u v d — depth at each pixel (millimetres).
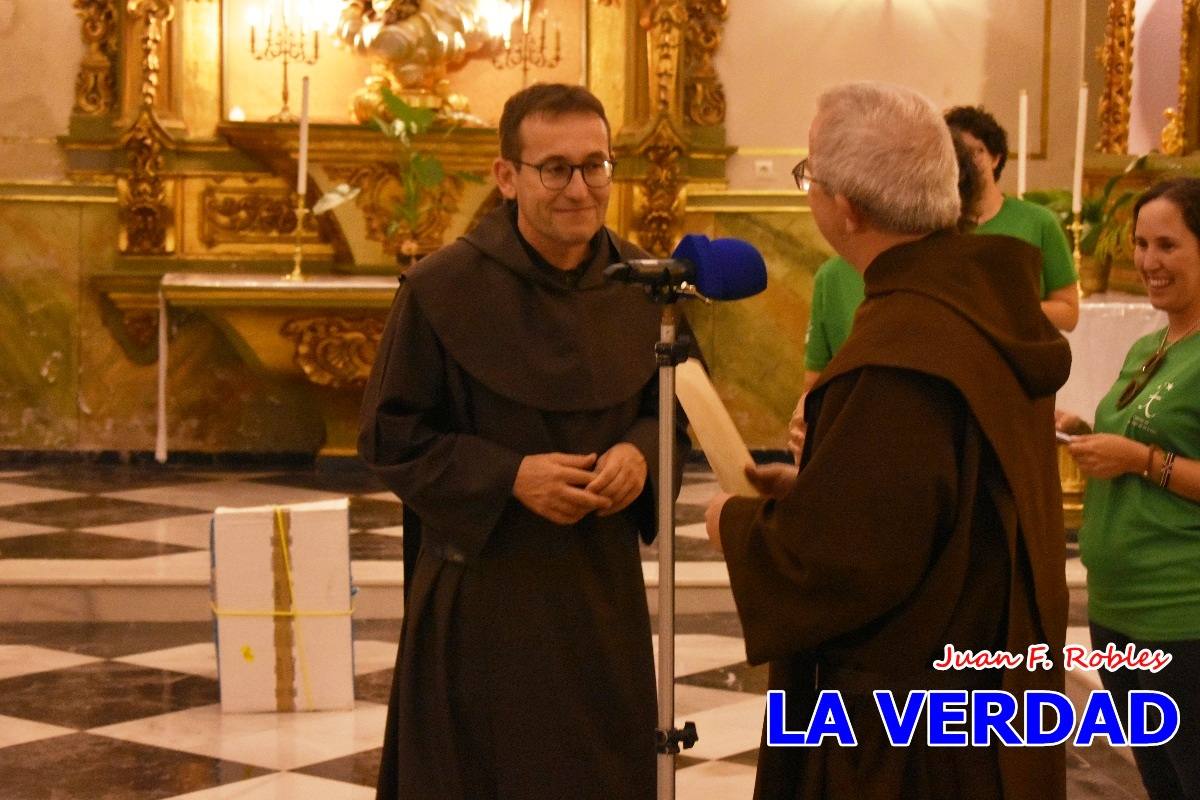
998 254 2049
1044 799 2035
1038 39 8508
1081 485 6234
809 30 8484
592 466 2633
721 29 8453
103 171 8250
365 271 8289
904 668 1997
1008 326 2020
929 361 1928
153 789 3824
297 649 4488
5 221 8227
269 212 8398
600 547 2695
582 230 2619
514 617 2635
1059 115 8516
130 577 5566
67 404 8336
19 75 8203
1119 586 2838
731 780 3947
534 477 2551
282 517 4477
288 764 4031
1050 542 2061
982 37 8508
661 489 2215
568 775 2625
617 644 2684
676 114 8344
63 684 4750
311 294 7551
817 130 2084
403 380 2662
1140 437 2852
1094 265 6980
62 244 8273
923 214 2021
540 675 2627
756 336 8539
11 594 5527
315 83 8414
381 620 5613
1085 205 6797
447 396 2697
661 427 2215
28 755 4066
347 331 7855
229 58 8359
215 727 4340
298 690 4496
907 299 1992
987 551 2008
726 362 8547
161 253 8281
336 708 4512
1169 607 2768
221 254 8375
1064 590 2096
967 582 2010
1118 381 3010
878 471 1913
